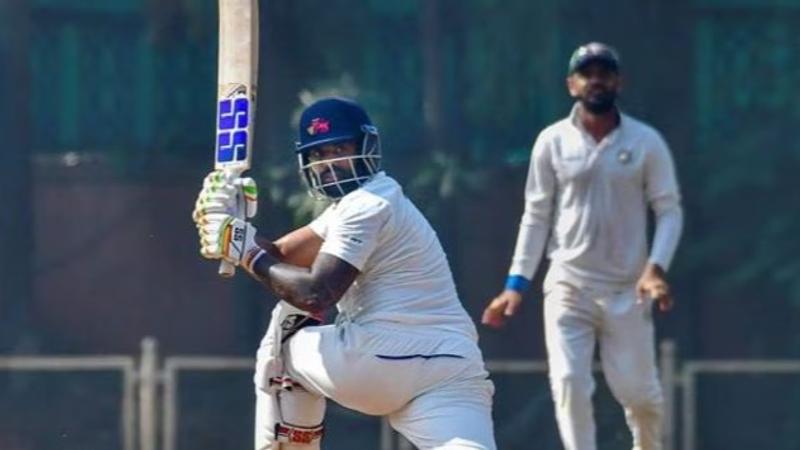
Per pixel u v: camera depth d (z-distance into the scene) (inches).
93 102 2007.9
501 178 1982.0
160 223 2005.4
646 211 1206.9
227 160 905.5
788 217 2034.9
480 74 1999.3
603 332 1208.2
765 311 2030.0
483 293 1972.2
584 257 1190.3
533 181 1202.6
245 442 1790.1
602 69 1170.6
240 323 1985.7
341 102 899.4
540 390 1795.0
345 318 907.4
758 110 2042.3
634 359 1202.0
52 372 1818.4
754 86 2044.8
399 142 1994.3
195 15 1998.0
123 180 2007.9
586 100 1175.0
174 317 1998.0
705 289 2025.1
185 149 2009.1
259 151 1940.2
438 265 898.7
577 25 2005.4
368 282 895.1
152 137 2010.3
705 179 2027.6
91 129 2009.1
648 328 1203.9
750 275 2032.5
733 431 1828.2
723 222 2034.9
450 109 1996.8
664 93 2010.3
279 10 1977.1
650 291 1175.0
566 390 1197.7
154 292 1999.3
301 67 1978.3
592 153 1178.6
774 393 1831.9
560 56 2001.7
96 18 2009.1
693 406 1750.7
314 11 1983.3
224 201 892.6
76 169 2006.6
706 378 1823.3
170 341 1993.1
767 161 2033.7
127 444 1776.6
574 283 1194.0
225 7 917.2
